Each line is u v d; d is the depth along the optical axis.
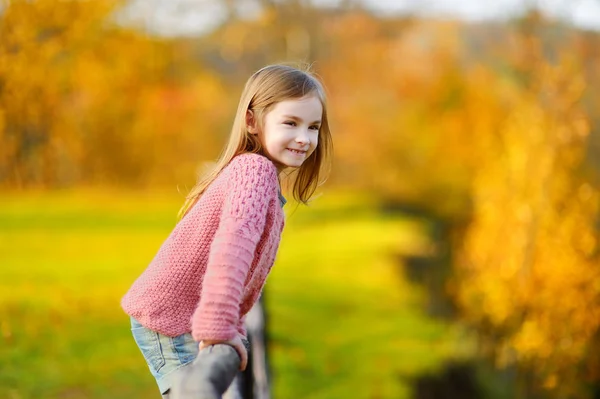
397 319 11.26
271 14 15.36
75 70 6.75
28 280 6.80
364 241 16.81
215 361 1.44
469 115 17.12
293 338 9.77
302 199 2.31
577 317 8.48
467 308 11.09
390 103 22.41
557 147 9.01
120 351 5.63
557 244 8.75
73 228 8.67
